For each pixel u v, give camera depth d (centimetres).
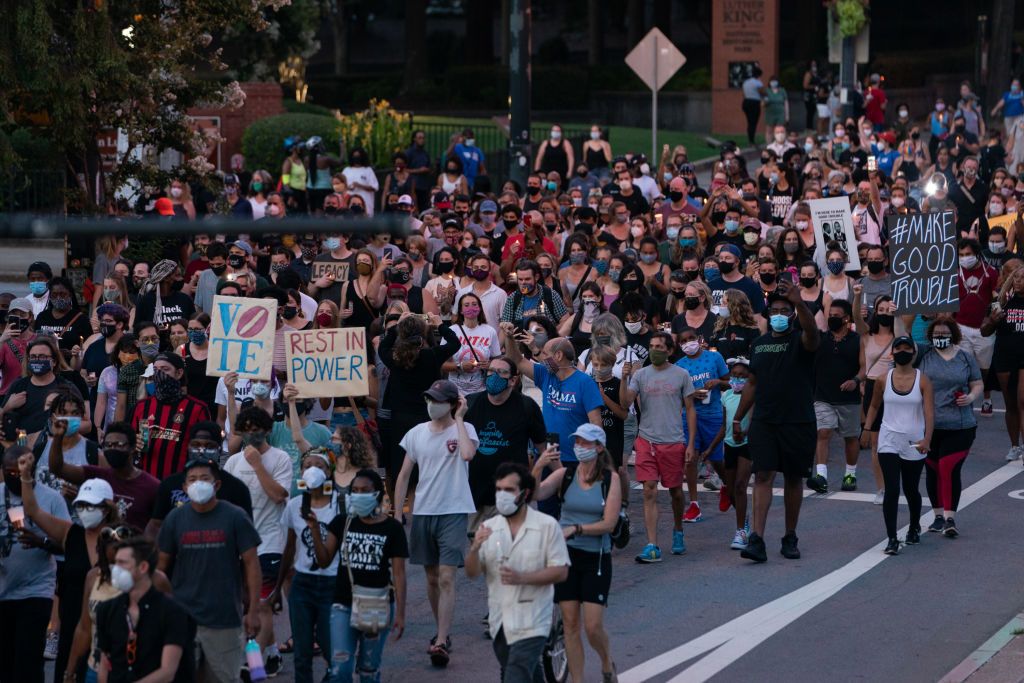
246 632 1869
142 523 2042
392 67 14075
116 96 4509
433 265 3394
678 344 3009
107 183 4866
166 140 4906
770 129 8975
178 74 4706
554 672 2045
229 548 1797
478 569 1862
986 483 3294
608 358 2672
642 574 2638
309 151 5862
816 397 3225
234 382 2362
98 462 2202
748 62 9956
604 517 1942
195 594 1783
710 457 2975
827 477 3434
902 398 2733
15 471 1939
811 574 2612
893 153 6712
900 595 2477
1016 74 10394
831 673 2097
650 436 2712
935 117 8112
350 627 1898
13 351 3053
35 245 5416
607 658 1983
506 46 11306
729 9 9956
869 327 3244
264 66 9662
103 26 4350
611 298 3406
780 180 5134
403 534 1902
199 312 2791
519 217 3878
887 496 2731
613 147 8875
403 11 15550
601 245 3744
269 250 3822
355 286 3234
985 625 2309
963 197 4903
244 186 6400
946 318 2833
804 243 3997
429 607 2498
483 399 2361
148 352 2722
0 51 4125
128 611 1588
